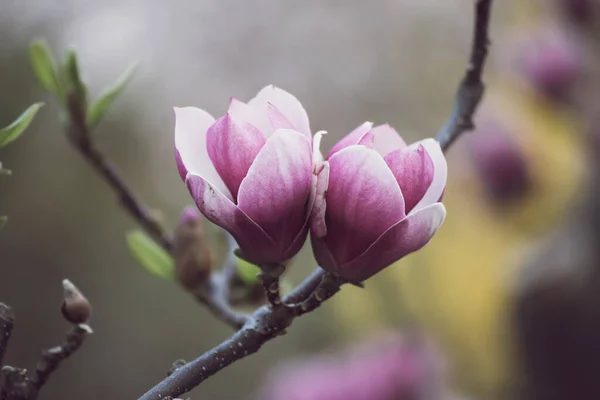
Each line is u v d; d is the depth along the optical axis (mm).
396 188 580
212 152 594
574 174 1510
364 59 3027
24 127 599
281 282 784
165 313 3141
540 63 1527
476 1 680
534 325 1431
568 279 1397
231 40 3436
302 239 597
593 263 1388
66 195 3055
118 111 3326
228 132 587
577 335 1388
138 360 3025
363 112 3045
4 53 2980
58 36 3178
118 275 3100
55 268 2971
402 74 2582
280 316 595
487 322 1527
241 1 3404
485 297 1534
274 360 2906
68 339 601
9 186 2932
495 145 1565
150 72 3430
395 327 1533
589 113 1497
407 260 1605
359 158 581
